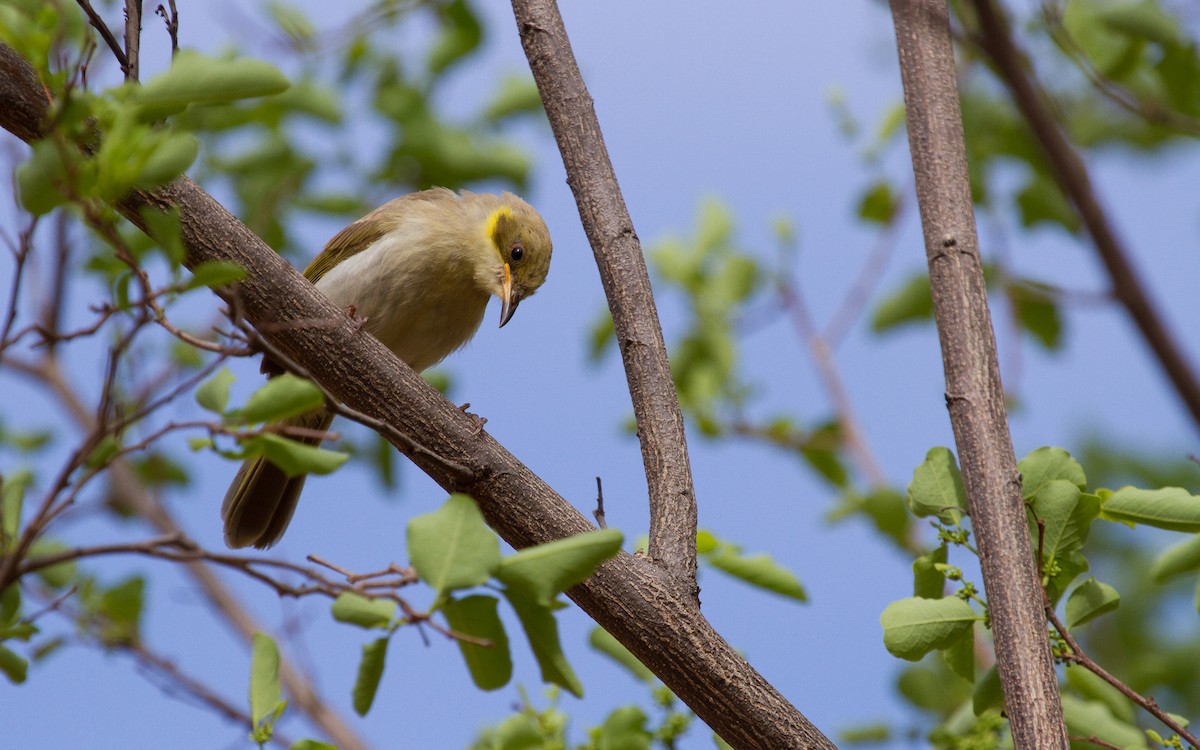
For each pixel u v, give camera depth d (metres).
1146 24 9.16
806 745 6.45
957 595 6.59
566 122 8.17
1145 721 9.28
